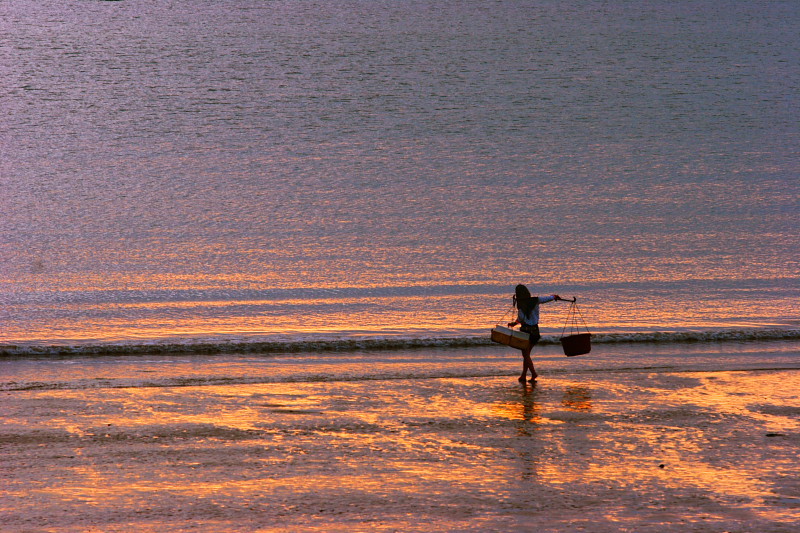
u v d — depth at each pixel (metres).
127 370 49.88
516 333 46.00
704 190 141.75
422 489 30.78
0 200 129.00
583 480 31.77
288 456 34.25
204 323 67.75
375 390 44.59
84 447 35.03
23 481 31.27
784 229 114.75
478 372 49.19
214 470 32.56
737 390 44.78
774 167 160.00
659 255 100.25
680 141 184.88
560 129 197.38
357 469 32.81
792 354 54.53
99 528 27.22
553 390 44.72
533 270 92.44
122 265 93.25
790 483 31.55
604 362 51.97
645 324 66.88
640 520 27.98
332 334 62.31
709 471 32.75
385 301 76.88
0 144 172.38
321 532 27.02
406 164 161.88
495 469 32.91
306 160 163.88
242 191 138.25
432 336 60.41
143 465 33.03
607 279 87.81
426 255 99.69
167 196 133.88
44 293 79.75
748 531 27.14
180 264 93.88
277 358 53.72
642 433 37.41
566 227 116.38
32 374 48.66
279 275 88.75
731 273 90.62
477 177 152.00
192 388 44.84
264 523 27.69
